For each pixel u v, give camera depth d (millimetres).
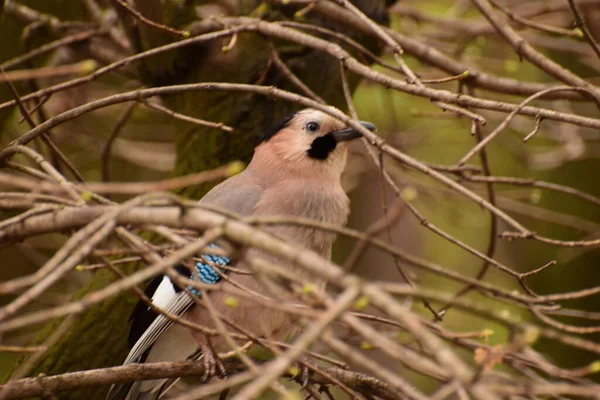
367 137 6207
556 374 5008
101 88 13586
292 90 9289
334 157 8320
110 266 5453
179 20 9188
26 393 6223
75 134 12531
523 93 9125
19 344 10852
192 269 5184
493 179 7922
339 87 9562
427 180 14211
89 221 4977
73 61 12141
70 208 5090
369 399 6711
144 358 7977
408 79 6898
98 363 8289
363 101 13867
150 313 7621
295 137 8328
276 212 8023
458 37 12977
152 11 9008
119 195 14602
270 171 8328
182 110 9562
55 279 4238
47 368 8234
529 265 13203
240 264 7438
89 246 4402
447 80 6652
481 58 12352
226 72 9195
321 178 8281
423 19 11992
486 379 4902
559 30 7941
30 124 7430
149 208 4746
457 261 15133
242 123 9242
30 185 5121
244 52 9211
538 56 7930
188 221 4660
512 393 4707
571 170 13031
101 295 4238
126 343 8344
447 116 9586
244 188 8258
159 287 7695
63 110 12477
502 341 12758
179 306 7570
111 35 10391
